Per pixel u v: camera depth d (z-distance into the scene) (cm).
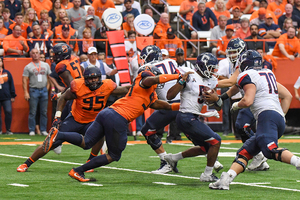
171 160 2006
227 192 1602
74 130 2016
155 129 2050
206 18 4559
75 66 2167
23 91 3847
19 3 4516
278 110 1661
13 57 3825
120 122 1739
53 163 2317
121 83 3491
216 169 2041
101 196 1515
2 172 2017
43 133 3772
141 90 1755
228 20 4481
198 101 1770
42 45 3819
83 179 1803
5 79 3731
